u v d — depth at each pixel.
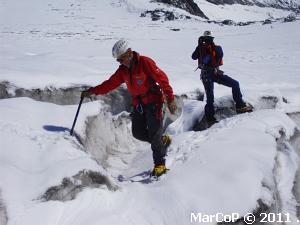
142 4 66.44
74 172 4.25
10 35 33.47
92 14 58.69
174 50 23.98
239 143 5.56
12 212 3.69
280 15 149.25
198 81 10.16
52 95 8.09
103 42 29.53
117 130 7.52
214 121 7.69
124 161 6.76
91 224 3.93
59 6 63.41
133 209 4.34
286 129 6.47
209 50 7.54
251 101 8.53
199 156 5.36
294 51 23.44
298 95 10.08
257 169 4.84
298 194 5.30
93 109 6.79
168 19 57.47
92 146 6.26
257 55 21.94
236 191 4.44
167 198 4.44
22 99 6.55
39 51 20.53
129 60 4.97
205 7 115.38
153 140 5.15
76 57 12.16
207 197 4.38
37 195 3.94
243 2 143.00
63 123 5.95
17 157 4.51
